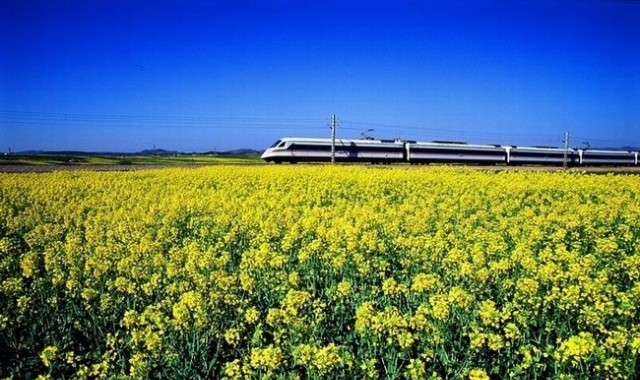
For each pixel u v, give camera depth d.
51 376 7.57
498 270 10.60
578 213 18.98
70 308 9.20
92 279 10.29
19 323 8.84
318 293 10.59
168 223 17.45
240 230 15.91
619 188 27.84
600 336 7.85
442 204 21.50
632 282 10.73
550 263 9.88
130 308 9.55
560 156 82.94
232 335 7.71
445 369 7.29
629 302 8.27
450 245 13.30
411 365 6.70
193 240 15.26
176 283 9.86
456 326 8.34
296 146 69.69
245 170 43.84
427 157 75.12
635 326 7.71
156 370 7.54
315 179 34.44
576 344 6.53
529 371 7.09
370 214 17.80
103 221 18.05
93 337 8.55
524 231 15.34
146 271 10.88
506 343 7.30
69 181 32.59
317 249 12.52
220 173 39.97
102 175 38.31
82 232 16.16
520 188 27.38
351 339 8.20
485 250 12.27
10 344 8.39
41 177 36.09
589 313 7.76
